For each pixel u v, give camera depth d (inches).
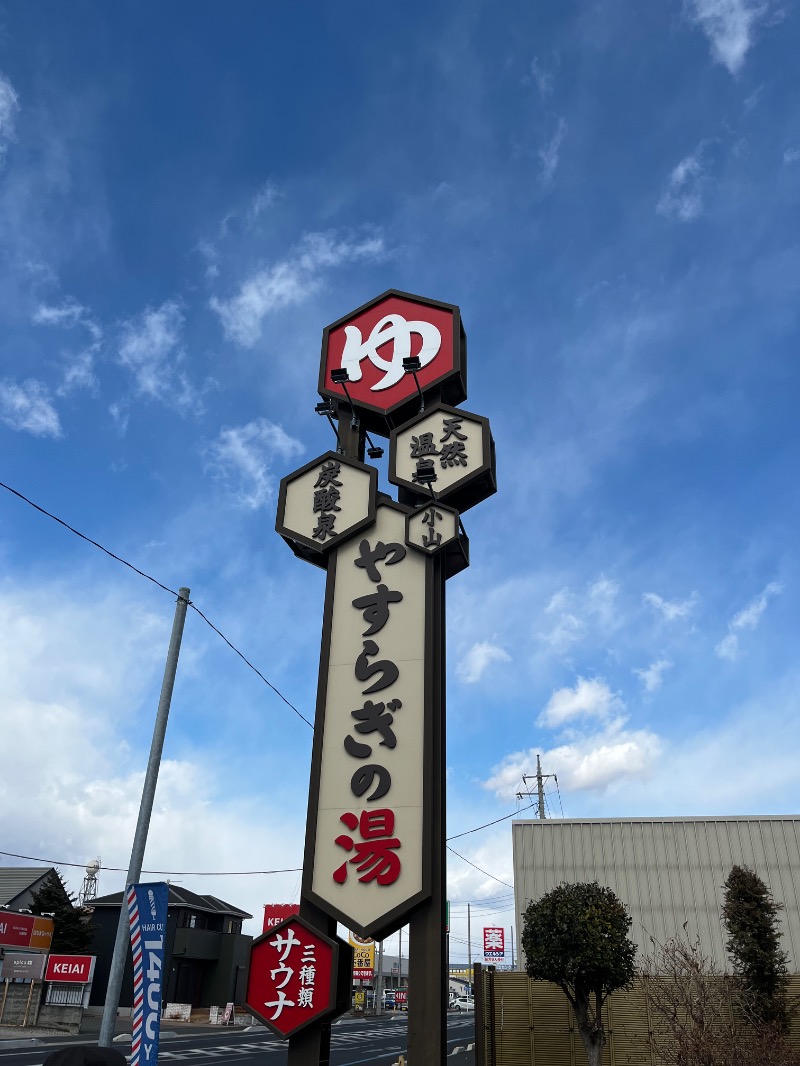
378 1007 2329.0
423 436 454.3
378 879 349.4
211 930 1785.2
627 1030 658.2
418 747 371.6
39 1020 1179.3
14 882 1732.3
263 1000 338.3
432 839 352.5
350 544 432.1
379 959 2401.6
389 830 357.4
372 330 508.4
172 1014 1563.7
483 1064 670.5
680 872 911.0
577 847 939.3
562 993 687.7
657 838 932.6
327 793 372.2
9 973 1195.9
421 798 360.8
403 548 421.1
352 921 343.6
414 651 393.4
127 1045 1049.5
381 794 365.1
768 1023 537.6
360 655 399.2
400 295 514.6
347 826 363.3
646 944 874.1
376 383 489.1
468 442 443.8
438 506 422.0
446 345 489.4
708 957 858.1
